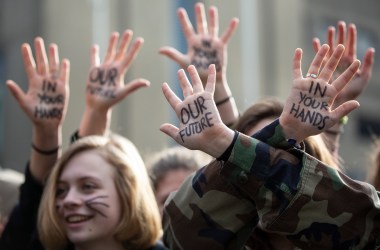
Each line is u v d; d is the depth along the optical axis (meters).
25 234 3.21
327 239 2.23
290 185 2.23
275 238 2.58
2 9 14.03
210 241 2.46
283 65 15.69
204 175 2.49
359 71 3.09
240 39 15.09
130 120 13.51
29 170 3.25
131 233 3.06
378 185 3.34
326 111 2.30
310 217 2.23
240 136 2.28
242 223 2.46
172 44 14.16
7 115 13.81
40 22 13.52
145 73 13.77
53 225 3.02
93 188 3.04
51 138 3.25
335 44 3.21
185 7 14.35
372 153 3.50
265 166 2.26
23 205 3.22
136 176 3.11
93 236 3.02
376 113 18.44
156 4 14.06
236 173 2.28
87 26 13.57
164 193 3.66
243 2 15.20
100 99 3.34
